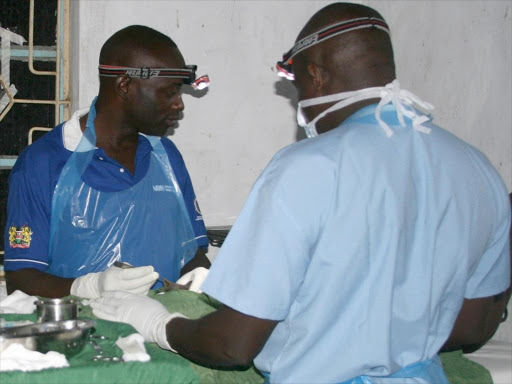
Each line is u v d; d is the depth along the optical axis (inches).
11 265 88.2
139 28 92.8
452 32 113.0
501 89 102.9
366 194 48.6
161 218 96.7
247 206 51.0
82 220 91.7
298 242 48.4
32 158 90.7
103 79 92.1
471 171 52.9
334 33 52.9
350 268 48.7
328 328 49.6
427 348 52.3
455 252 51.3
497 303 62.2
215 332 50.5
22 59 123.6
